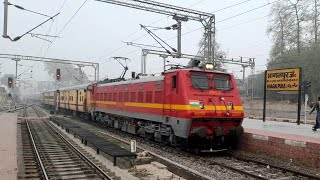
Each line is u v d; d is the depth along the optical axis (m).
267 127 18.17
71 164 12.04
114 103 22.88
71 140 18.61
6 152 12.45
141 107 17.88
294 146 12.30
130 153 12.16
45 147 15.98
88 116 32.97
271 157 13.39
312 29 48.88
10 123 24.47
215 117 13.79
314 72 43.91
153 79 16.56
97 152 14.21
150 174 10.41
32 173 10.60
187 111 13.41
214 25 24.58
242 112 14.64
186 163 12.43
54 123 29.56
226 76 14.98
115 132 22.84
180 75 14.10
